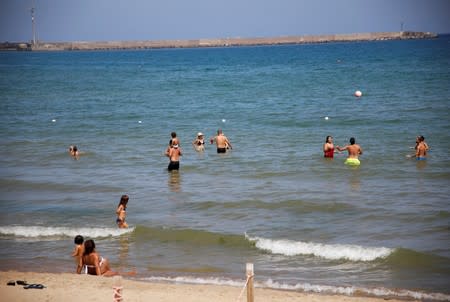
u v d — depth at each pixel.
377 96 63.09
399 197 26.55
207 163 34.03
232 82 90.88
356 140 39.16
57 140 43.59
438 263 19.45
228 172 31.94
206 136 43.19
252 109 57.47
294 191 27.92
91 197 28.44
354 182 29.23
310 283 18.22
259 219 24.38
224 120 50.38
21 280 18.05
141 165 34.66
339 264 19.81
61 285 17.48
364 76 89.88
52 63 179.62
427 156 34.00
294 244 21.27
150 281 18.56
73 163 35.97
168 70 131.00
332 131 42.84
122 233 23.14
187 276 19.05
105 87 89.00
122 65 160.38
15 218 25.48
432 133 40.41
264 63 146.88
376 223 23.36
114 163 35.50
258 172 31.67
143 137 43.84
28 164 36.09
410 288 17.69
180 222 24.27
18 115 58.19
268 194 27.61
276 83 85.56
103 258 19.44
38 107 64.75
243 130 45.03
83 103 67.88
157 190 29.05
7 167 35.38
